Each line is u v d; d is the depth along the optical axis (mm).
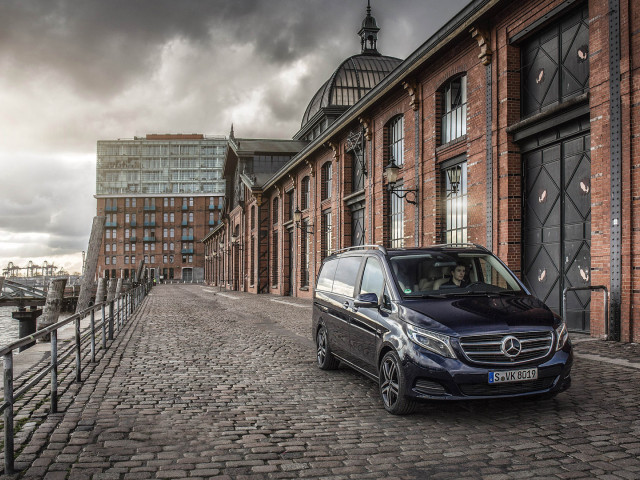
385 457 4160
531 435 4586
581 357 7613
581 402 5508
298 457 4184
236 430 4895
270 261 37969
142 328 14016
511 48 11672
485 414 5270
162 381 7086
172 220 113250
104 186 123312
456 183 14203
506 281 6133
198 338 11711
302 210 29609
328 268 8117
